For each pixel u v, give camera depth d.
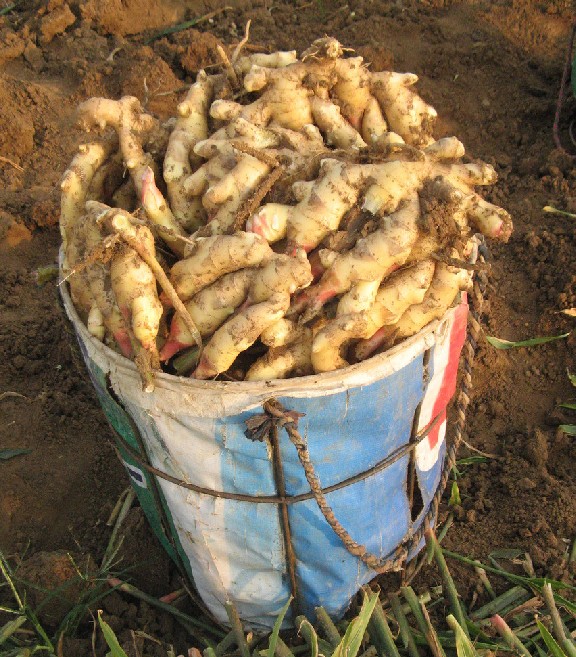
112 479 1.18
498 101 1.79
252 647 0.97
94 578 1.01
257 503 0.86
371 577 0.97
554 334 1.34
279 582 0.92
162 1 2.03
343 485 0.86
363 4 2.01
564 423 1.24
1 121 1.68
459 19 1.93
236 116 0.95
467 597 1.04
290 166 0.89
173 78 1.81
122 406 0.87
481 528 1.11
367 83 0.99
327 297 0.82
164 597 1.04
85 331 0.85
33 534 1.13
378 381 0.80
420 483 0.97
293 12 2.05
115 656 0.85
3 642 0.96
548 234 1.43
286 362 0.82
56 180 1.64
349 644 0.84
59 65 1.85
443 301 0.84
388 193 0.82
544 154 1.65
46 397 1.28
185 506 0.88
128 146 0.94
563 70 1.81
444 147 0.84
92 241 0.84
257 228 0.83
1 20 1.96
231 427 0.80
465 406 1.04
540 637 0.98
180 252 0.89
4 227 1.51
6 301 1.43
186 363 0.85
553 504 1.12
